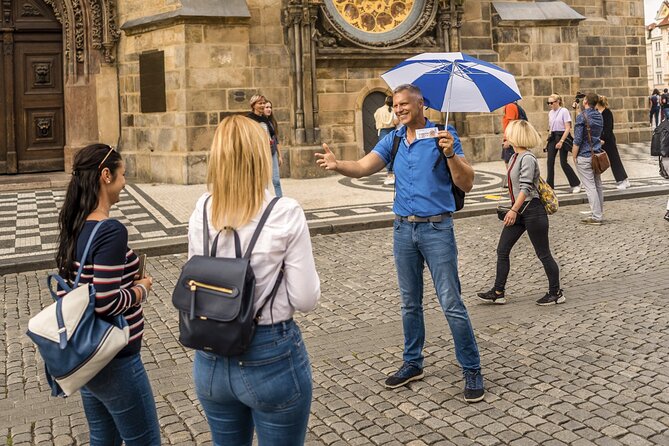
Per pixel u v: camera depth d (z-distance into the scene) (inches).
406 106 196.5
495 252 396.8
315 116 735.7
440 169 197.9
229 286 105.4
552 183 611.2
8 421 192.2
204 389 114.3
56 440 179.2
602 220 477.4
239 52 707.4
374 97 776.9
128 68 750.5
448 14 788.0
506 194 581.6
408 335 209.5
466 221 496.7
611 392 195.8
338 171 189.3
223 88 705.0
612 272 341.7
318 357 235.6
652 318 263.7
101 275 121.5
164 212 535.5
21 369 234.2
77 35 751.1
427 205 198.2
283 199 113.6
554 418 180.9
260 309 109.7
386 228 485.7
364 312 289.3
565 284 322.0
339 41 749.9
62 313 117.9
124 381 128.5
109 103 762.2
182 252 421.7
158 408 197.3
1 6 737.0
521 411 185.9
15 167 753.0
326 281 343.0
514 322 266.7
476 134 828.6
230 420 117.2
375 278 347.3
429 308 292.8
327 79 751.7
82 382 119.2
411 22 782.5
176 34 691.4
